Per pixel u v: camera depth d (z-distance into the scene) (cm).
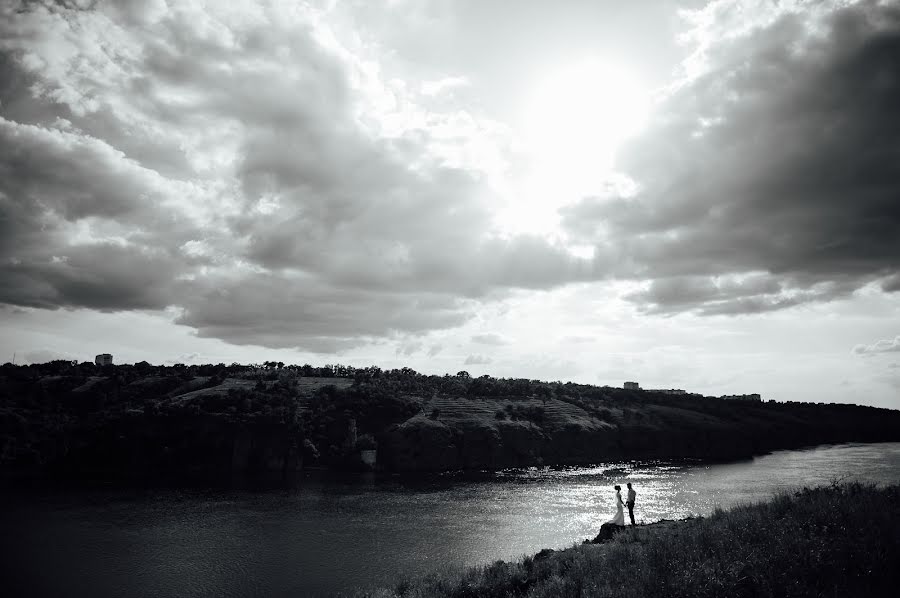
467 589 2020
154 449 14062
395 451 14762
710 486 10125
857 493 2019
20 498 9912
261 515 8412
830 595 1190
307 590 5091
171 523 7888
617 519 2900
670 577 1395
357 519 8056
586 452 16212
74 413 16325
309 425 15375
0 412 14762
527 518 7794
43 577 5575
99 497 10075
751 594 1259
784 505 1988
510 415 17100
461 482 11931
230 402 15550
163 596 5059
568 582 1584
